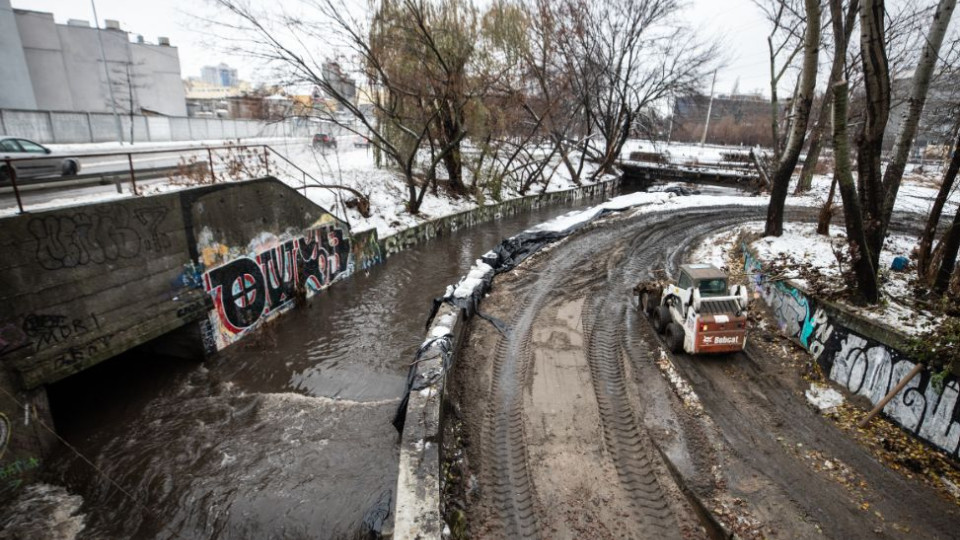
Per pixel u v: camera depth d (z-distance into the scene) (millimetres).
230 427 9922
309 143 31875
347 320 14992
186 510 7961
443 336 10445
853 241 9070
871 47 9141
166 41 46875
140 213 10555
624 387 9617
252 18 18016
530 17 30609
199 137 40781
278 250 14898
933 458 7223
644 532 6336
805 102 14414
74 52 39781
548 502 6848
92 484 8461
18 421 8344
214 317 12602
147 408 10508
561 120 40406
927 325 8266
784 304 11602
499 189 32219
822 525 6285
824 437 7980
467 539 6285
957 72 12031
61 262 9078
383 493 8133
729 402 8977
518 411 8914
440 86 23422
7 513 7832
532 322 12789
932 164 35562
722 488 6938
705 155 57469
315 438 9555
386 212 23297
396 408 10430
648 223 24328
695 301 10133
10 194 12289
